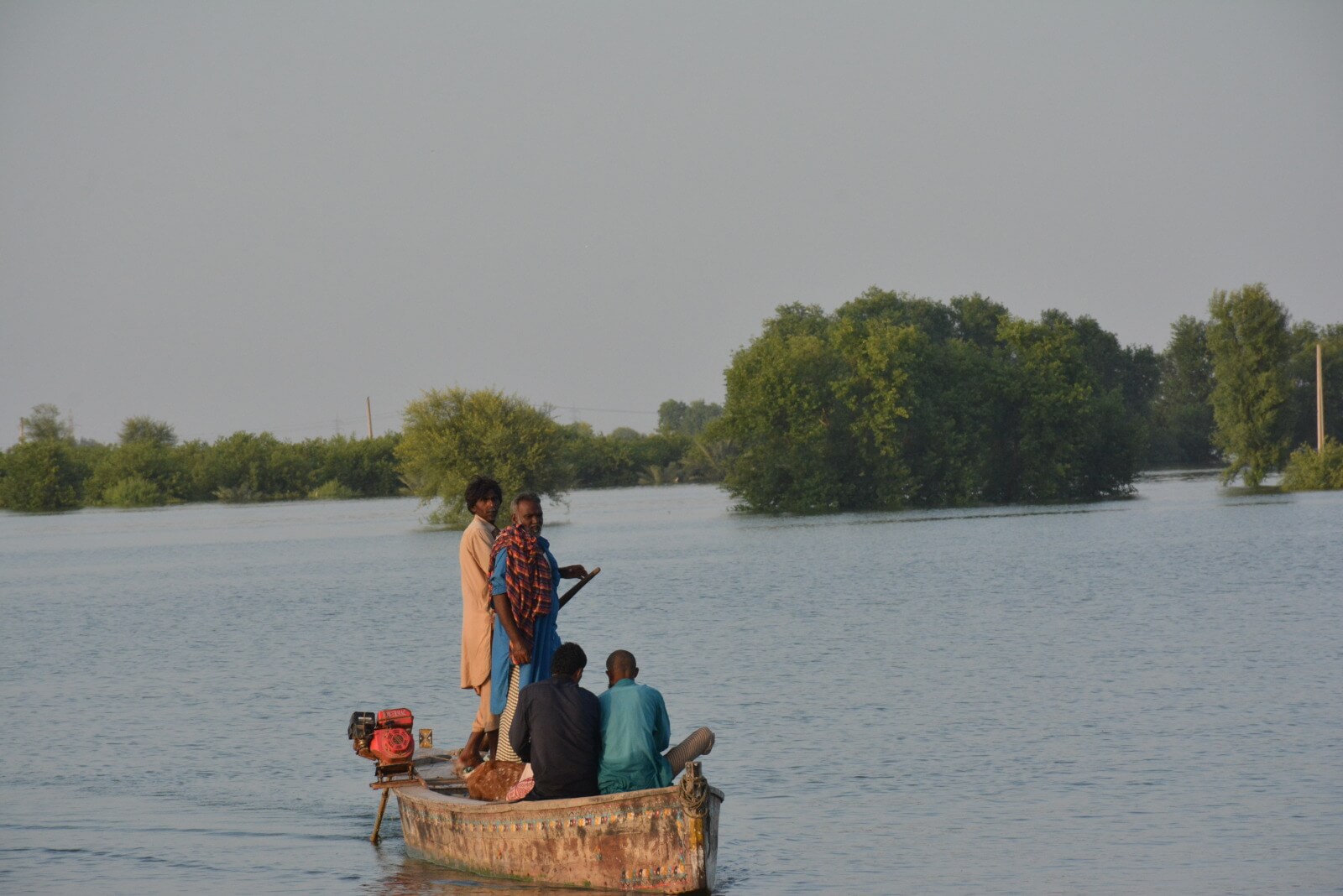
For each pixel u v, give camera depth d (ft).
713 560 308.81
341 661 162.40
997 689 128.67
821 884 71.61
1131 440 552.41
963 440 520.83
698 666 148.46
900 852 77.05
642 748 69.82
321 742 112.98
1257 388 527.40
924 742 105.50
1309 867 72.90
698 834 64.18
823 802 88.38
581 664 71.72
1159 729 107.76
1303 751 98.68
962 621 184.44
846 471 519.60
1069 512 465.47
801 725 113.70
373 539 426.10
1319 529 330.95
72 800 93.20
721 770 97.96
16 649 185.16
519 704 70.90
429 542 405.80
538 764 70.03
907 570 268.00
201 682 148.97
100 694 142.20
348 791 95.50
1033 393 532.32
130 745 113.09
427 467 466.70
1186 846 77.15
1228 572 239.09
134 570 330.95
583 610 211.20
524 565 75.00
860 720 115.24
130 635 199.31
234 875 74.84
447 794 77.87
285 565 331.57
